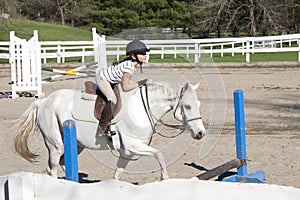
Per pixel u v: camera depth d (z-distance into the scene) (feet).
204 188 11.57
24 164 30.17
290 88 60.34
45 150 33.53
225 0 149.48
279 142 34.27
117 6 171.22
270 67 85.30
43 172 28.32
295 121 41.32
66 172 15.31
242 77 72.33
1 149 33.76
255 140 35.04
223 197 11.44
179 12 164.25
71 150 15.24
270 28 153.58
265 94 56.03
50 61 105.40
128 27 167.94
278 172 26.96
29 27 180.86
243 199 11.28
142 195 11.78
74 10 209.97
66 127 15.25
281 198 10.99
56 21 228.22
